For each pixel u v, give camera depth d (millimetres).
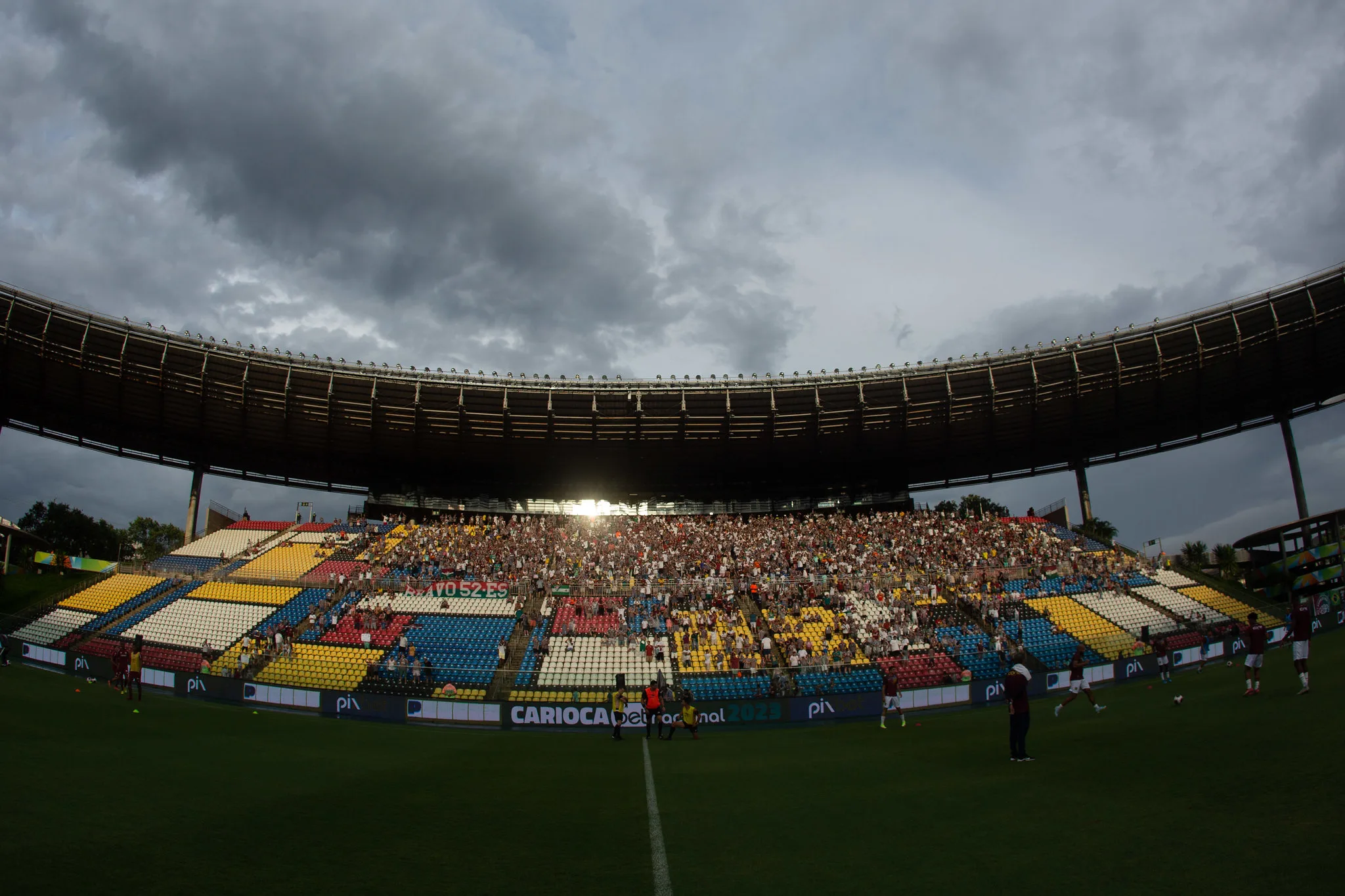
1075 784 13523
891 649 43656
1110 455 64812
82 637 44969
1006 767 16312
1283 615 43969
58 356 52906
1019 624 46438
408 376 57938
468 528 62625
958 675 41688
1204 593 49688
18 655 42281
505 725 35188
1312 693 20438
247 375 55969
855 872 9211
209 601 49156
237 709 34688
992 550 57031
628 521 66500
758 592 50875
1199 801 11195
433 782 17438
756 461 65375
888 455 65000
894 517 64625
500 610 48938
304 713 36000
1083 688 26109
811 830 11703
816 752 23328
